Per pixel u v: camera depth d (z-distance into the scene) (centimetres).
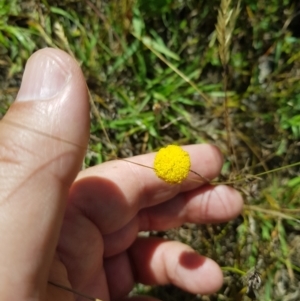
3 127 8
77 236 11
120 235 12
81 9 15
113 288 13
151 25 15
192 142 15
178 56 15
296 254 14
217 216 13
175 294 15
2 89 15
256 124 15
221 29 10
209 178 12
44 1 14
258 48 15
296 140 15
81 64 15
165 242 13
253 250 14
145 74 15
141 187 12
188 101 15
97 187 11
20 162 7
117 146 15
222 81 15
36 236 7
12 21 15
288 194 14
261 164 15
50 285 9
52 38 15
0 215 7
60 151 8
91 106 15
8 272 7
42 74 8
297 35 15
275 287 14
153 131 15
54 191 8
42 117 8
